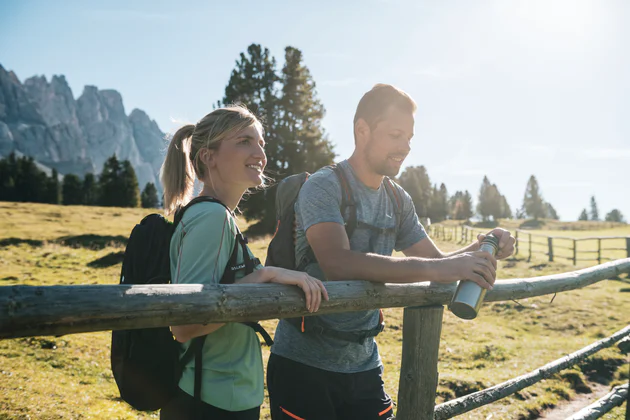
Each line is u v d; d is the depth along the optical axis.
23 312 1.03
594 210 158.12
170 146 2.00
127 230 35.06
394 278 1.89
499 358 9.25
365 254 1.97
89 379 6.84
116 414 5.42
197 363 1.65
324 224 2.13
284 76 39.44
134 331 1.62
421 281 1.88
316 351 2.34
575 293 14.88
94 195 93.88
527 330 11.97
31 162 90.44
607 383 8.08
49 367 7.04
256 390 1.77
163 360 1.65
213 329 1.55
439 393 7.14
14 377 6.23
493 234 2.29
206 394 1.66
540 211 124.12
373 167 2.31
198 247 1.58
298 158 37.25
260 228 36.75
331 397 2.38
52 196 90.44
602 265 3.76
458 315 1.91
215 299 1.34
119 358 1.65
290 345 2.39
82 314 1.10
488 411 6.61
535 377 3.73
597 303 13.70
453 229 41.47
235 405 1.68
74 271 16.83
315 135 38.78
